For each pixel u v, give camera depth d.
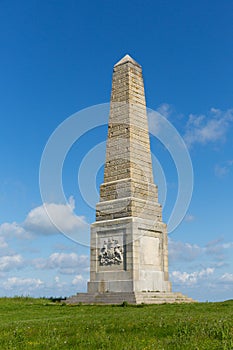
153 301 37.94
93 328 22.12
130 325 22.09
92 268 42.81
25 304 39.94
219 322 21.11
